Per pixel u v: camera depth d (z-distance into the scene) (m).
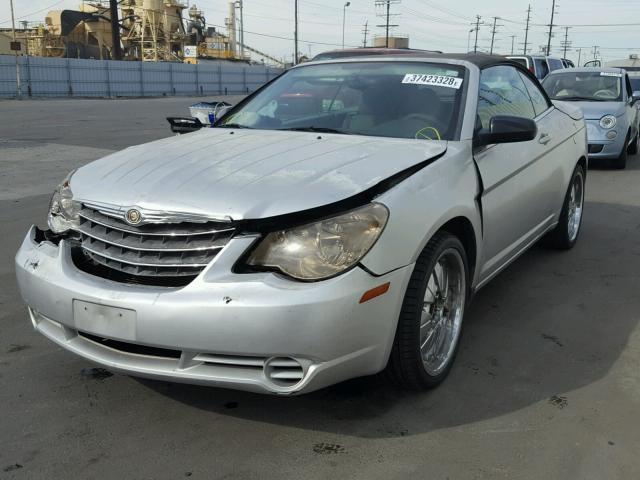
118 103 32.81
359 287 2.55
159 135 15.47
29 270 2.96
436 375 3.18
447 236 3.09
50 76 42.09
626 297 4.59
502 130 3.44
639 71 20.83
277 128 3.88
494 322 4.11
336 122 3.79
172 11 65.81
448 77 3.92
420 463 2.63
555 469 2.60
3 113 23.25
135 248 2.69
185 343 2.53
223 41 77.81
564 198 5.24
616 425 2.92
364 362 2.69
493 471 2.58
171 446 2.75
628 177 9.87
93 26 63.06
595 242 6.06
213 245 2.59
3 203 7.53
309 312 2.46
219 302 2.47
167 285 2.62
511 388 3.25
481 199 3.45
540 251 5.75
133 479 2.53
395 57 4.29
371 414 3.00
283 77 4.53
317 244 2.54
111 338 2.66
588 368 3.48
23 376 3.34
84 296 2.70
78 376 3.35
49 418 2.95
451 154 3.30
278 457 2.67
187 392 3.20
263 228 2.56
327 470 2.59
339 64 4.39
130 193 2.80
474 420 2.95
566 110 5.48
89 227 2.89
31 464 2.61
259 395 3.17
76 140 14.17
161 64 49.84
